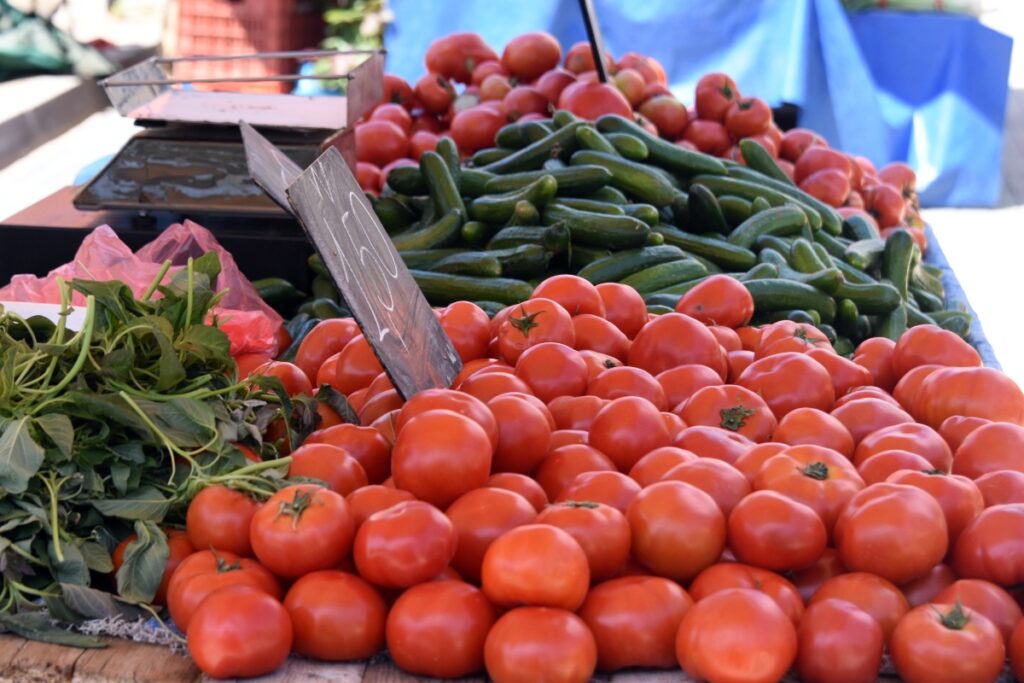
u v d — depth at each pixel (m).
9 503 1.64
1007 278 6.23
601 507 1.62
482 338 2.37
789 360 2.24
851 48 6.42
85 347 1.75
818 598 1.59
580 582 1.49
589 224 3.32
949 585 1.66
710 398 2.10
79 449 1.73
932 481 1.72
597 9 6.32
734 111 4.86
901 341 2.50
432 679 1.54
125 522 1.74
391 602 1.64
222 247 3.24
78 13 9.26
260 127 3.84
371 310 1.89
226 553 1.65
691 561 1.62
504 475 1.79
